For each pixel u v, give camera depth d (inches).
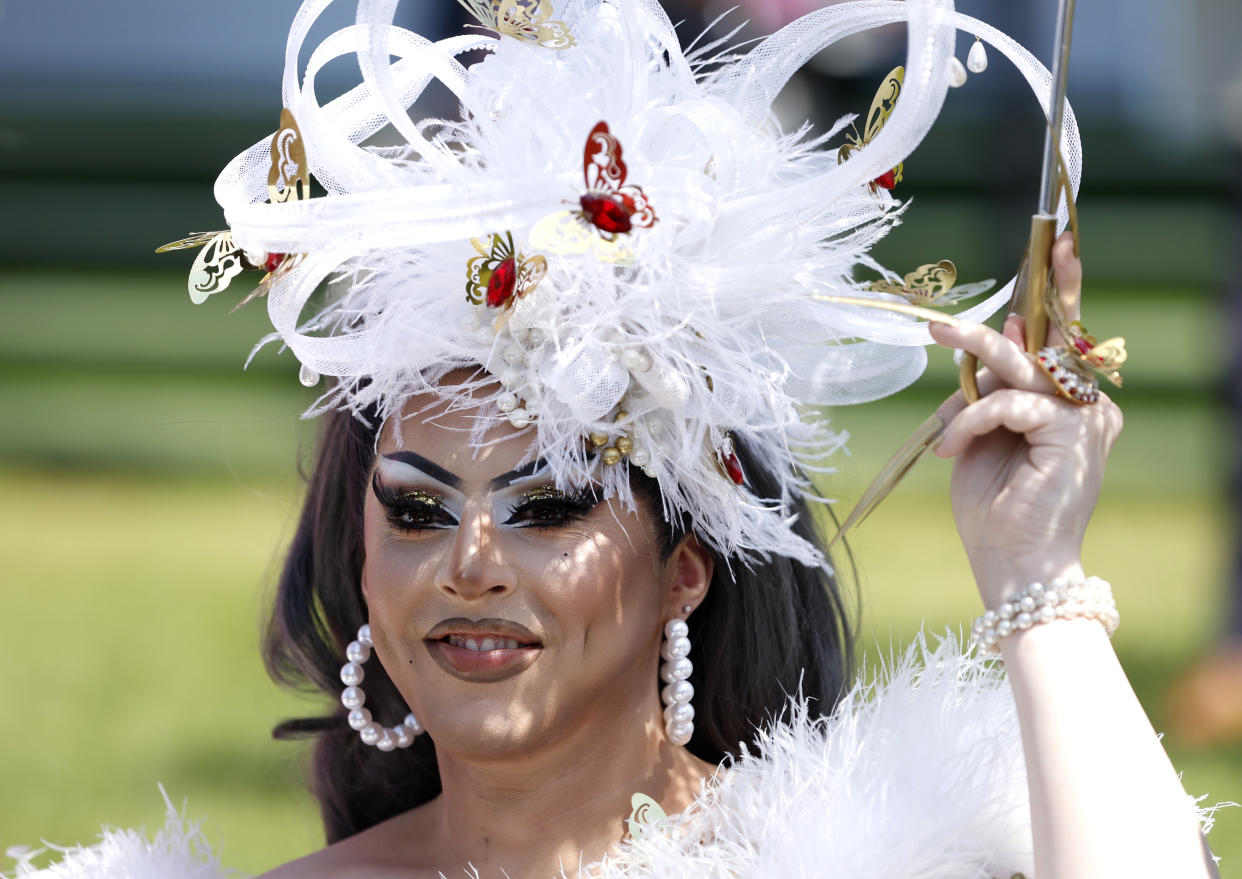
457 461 287.3
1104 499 1124.5
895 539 977.5
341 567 346.0
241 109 2721.5
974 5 1451.8
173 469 1254.3
